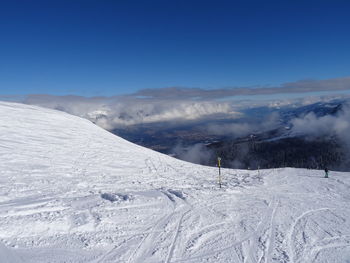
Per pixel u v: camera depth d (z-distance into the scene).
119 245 9.04
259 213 13.95
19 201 11.90
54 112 42.88
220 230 11.26
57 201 12.34
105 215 11.20
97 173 21.23
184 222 11.69
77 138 31.98
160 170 26.80
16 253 7.68
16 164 18.98
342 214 14.30
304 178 25.55
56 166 20.67
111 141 35.81
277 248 9.77
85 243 8.81
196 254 8.97
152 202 13.89
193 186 20.39
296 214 14.05
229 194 17.66
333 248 10.00
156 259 8.35
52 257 7.76
